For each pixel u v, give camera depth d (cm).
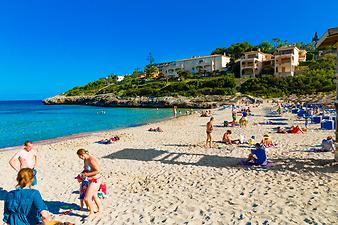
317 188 721
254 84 7344
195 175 916
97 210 654
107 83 12888
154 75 11500
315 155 1117
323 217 553
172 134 2058
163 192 764
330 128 1992
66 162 1227
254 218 569
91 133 2433
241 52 10938
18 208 354
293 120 2691
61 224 443
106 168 1076
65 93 12912
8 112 6712
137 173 985
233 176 873
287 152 1205
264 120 2833
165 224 569
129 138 1906
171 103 7425
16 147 1820
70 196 764
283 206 618
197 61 10412
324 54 8894
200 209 632
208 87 7931
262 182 795
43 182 911
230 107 5362
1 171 1081
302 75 7212
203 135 1934
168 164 1102
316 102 4403
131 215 621
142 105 8062
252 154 1007
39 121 3959
